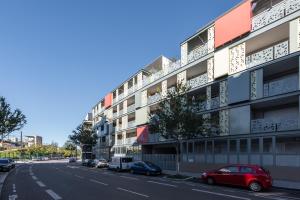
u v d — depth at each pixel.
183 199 17.61
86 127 94.94
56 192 20.56
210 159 36.28
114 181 28.84
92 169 52.62
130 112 62.94
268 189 24.50
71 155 145.88
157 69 57.41
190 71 43.19
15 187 23.72
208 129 34.97
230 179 25.17
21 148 124.31
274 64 29.22
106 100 79.88
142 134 55.50
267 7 31.53
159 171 39.25
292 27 27.34
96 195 19.09
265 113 32.56
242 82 32.28
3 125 51.22
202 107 38.16
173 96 35.62
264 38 31.03
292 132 27.50
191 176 36.72
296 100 29.23
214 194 20.22
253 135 30.91
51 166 63.38
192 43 43.28
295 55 26.95
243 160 31.73
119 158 47.28
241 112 32.47
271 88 29.33
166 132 35.78
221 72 35.06
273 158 28.45
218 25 35.84
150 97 53.59
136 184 26.16
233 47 33.81
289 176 26.36
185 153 40.91
